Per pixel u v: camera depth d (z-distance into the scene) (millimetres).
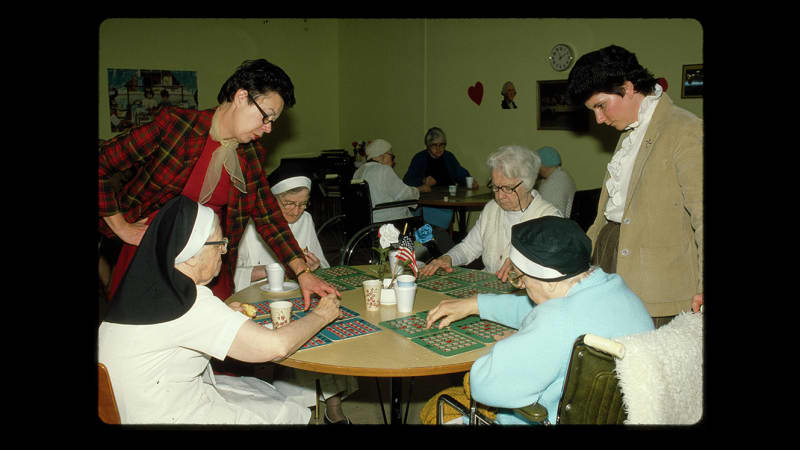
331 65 8570
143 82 6973
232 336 1485
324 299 1789
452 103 6926
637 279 2021
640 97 1968
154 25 6965
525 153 2486
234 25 7566
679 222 1972
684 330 1293
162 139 2098
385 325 1848
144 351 1466
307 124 8477
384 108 7898
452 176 6277
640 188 1994
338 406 2500
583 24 5445
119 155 2082
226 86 2061
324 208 7438
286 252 2359
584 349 1249
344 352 1624
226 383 1891
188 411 1552
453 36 6758
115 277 2234
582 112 5586
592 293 1379
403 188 4910
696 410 1302
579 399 1288
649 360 1200
